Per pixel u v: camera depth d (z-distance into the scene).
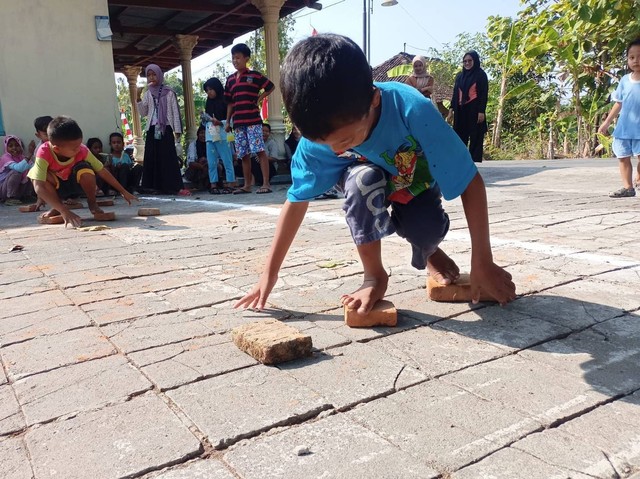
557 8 13.14
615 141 5.41
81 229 4.66
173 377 1.70
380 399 1.53
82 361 1.85
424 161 2.06
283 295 2.50
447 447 1.29
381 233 2.08
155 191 8.47
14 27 7.71
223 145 8.01
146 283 2.80
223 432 1.38
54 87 8.02
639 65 5.21
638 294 2.30
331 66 1.48
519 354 1.78
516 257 2.98
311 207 5.68
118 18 11.51
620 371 1.64
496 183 7.56
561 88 16.11
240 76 7.44
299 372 1.71
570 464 1.22
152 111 8.07
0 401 1.60
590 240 3.36
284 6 10.59
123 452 1.32
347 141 1.63
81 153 5.19
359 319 2.06
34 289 2.77
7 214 6.16
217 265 3.15
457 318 2.13
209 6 10.35
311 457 1.27
